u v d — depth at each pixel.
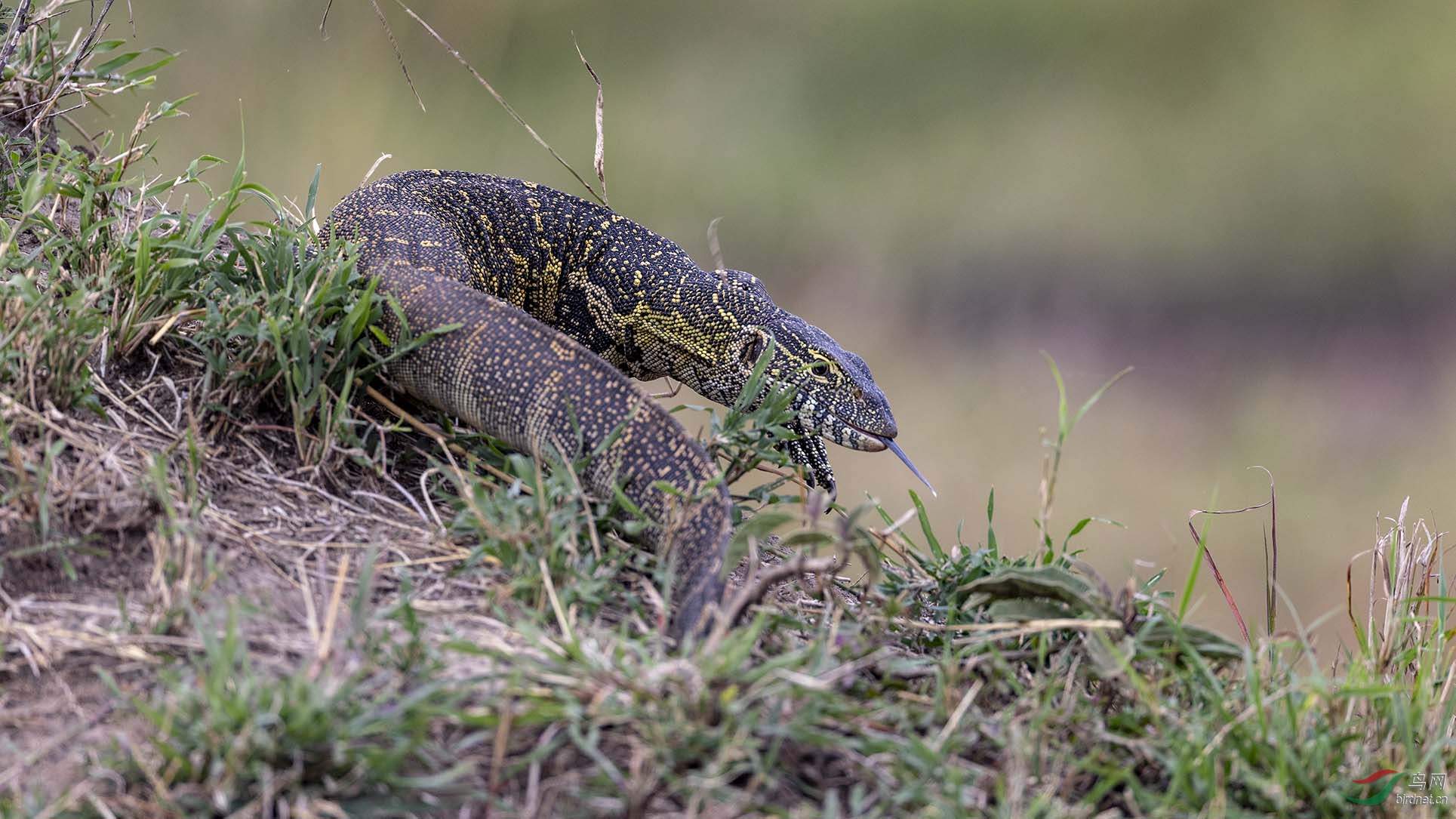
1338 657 8.23
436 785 5.30
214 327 7.75
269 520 7.18
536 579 6.77
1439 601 7.61
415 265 9.38
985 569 8.08
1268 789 6.02
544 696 5.72
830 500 7.98
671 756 5.54
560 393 8.13
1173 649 6.82
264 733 5.20
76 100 12.10
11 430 6.91
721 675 5.79
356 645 6.16
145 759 5.37
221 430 7.71
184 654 5.98
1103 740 6.37
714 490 7.46
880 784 5.75
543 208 11.51
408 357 8.55
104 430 7.28
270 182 21.56
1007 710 6.38
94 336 7.61
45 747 5.50
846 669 6.26
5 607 6.14
